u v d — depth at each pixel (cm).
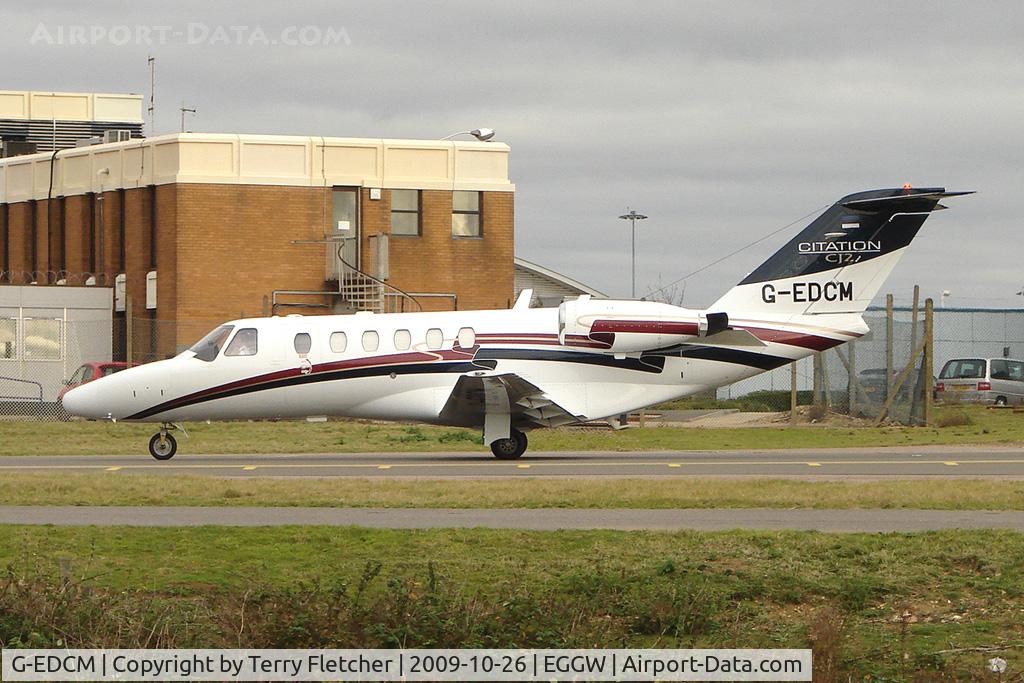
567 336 7925
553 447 8881
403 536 4462
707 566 4116
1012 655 3422
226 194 12888
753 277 8094
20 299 12688
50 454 8350
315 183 13138
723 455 8156
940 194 7969
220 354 8006
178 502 5306
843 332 8069
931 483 5928
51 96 18212
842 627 3525
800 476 6500
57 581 3694
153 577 3925
